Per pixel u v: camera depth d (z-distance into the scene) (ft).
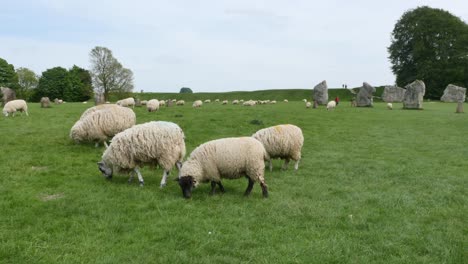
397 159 46.21
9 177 33.88
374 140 60.80
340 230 23.75
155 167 34.63
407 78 258.57
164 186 32.40
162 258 19.44
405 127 76.79
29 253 19.65
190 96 265.13
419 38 249.96
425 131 71.46
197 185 30.30
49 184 32.14
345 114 100.12
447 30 244.83
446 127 77.30
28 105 127.34
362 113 104.47
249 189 30.42
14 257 19.26
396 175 38.40
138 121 73.67
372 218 25.85
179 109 103.14
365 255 20.42
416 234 23.20
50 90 285.23
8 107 79.51
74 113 88.02
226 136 60.13
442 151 51.62
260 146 29.99
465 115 102.58
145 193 30.17
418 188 33.60
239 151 29.32
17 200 27.48
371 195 31.17
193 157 30.42
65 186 31.73
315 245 21.30
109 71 227.40
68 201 27.76
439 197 30.83
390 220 25.68
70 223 23.71
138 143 31.40
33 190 30.25
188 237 21.99
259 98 246.88
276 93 255.09
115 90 229.45
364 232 23.43
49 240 21.27
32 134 56.65
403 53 264.11
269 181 35.58
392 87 192.95
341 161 45.01
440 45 242.17
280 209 27.35
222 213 26.25
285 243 21.65
